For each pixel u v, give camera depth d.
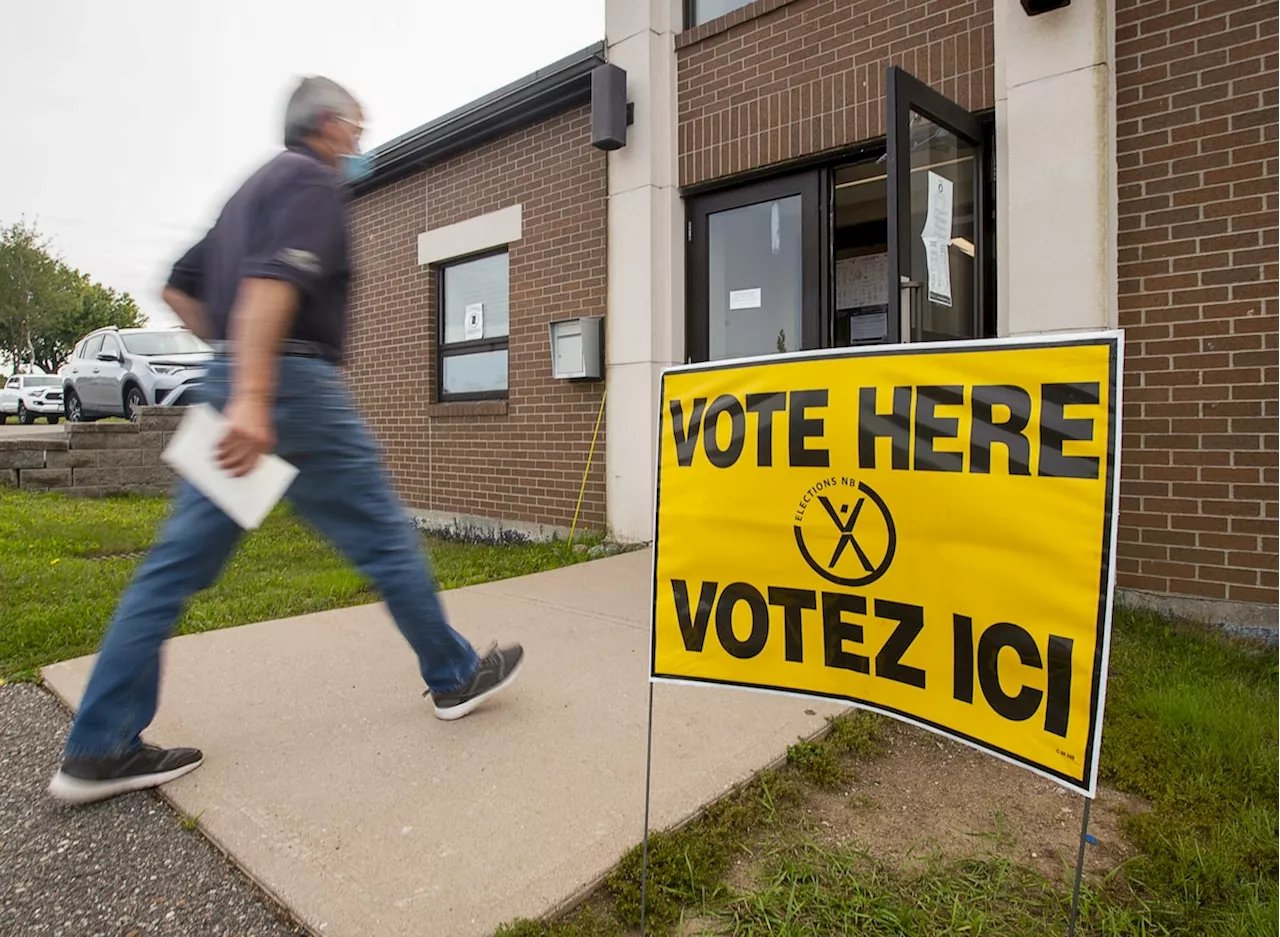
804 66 5.03
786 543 1.73
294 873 1.78
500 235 6.94
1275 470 3.56
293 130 2.27
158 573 2.11
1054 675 1.39
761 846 1.97
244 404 1.91
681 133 5.70
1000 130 4.18
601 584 4.62
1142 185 3.84
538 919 1.65
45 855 1.90
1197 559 3.74
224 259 2.13
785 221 5.31
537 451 6.66
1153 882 1.82
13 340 44.78
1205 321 3.70
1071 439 1.39
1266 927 1.61
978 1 4.33
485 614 3.96
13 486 8.48
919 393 1.56
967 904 1.74
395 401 8.19
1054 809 2.17
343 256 2.18
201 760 2.31
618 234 5.88
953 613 1.51
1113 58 3.89
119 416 11.51
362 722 2.60
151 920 1.67
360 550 2.34
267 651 3.33
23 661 3.21
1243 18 3.60
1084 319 3.80
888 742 2.56
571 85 6.16
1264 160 3.55
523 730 2.54
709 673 1.80
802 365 1.71
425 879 1.76
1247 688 2.89
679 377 1.89
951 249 4.15
